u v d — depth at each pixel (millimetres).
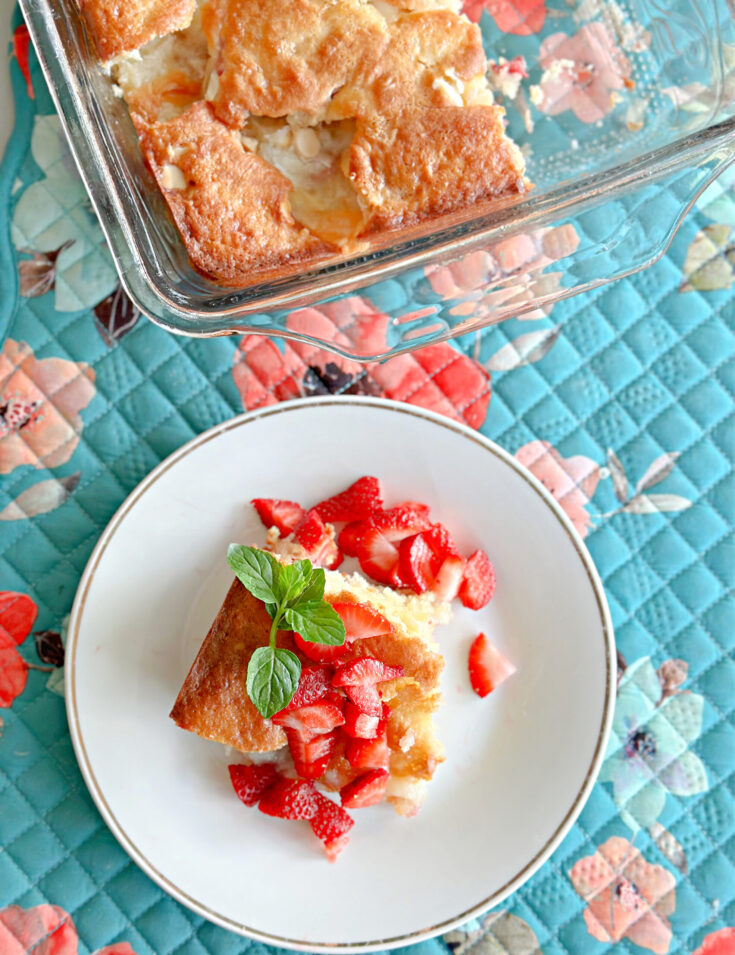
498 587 500
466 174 450
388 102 446
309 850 485
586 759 488
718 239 513
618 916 495
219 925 477
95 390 500
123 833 476
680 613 506
